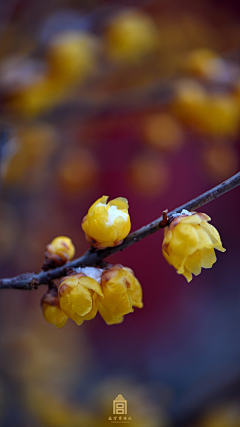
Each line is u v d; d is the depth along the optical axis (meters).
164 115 0.59
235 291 1.22
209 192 0.34
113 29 0.58
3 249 0.74
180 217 0.33
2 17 0.68
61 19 0.64
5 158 0.55
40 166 0.73
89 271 0.35
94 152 0.76
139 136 0.70
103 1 0.70
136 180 0.75
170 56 0.63
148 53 0.59
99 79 0.58
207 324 1.14
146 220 1.16
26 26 0.67
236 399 0.62
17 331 0.80
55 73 0.54
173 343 1.10
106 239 0.34
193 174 1.08
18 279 0.35
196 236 0.33
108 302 0.34
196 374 0.92
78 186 0.79
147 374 0.95
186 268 0.34
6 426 0.66
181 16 0.68
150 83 0.55
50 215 0.92
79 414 0.65
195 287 1.24
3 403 0.68
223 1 0.68
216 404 0.62
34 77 0.55
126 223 0.34
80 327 1.04
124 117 0.61
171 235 0.33
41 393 0.70
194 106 0.46
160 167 0.75
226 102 0.47
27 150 0.66
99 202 0.34
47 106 0.55
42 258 0.83
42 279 0.35
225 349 1.02
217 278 1.26
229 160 0.70
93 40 0.57
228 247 1.30
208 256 0.34
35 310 0.88
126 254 1.24
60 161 0.76
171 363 1.00
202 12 0.68
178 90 0.48
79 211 1.04
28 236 0.79
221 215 1.30
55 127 0.61
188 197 1.13
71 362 0.88
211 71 0.48
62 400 0.70
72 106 0.55
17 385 0.72
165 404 0.69
